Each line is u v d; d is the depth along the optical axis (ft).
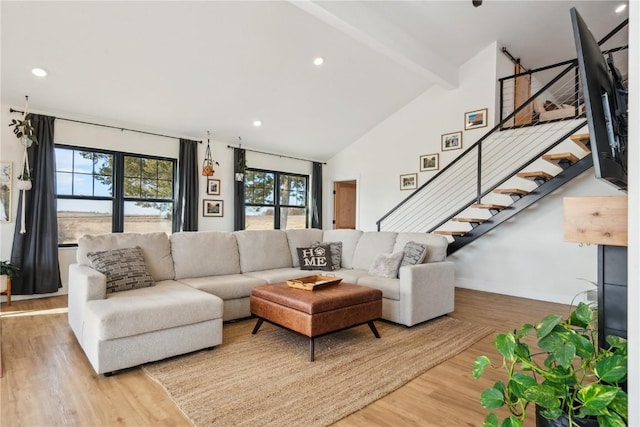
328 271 14.30
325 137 22.84
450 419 6.39
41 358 8.71
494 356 9.23
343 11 12.45
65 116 15.62
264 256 14.26
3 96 13.92
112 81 14.17
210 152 20.27
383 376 7.99
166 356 8.55
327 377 7.93
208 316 9.22
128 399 6.92
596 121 3.01
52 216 14.97
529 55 19.15
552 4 14.85
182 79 14.89
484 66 17.87
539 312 13.64
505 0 14.34
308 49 14.84
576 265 15.11
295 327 9.27
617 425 3.14
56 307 13.46
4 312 12.78
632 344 2.35
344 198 26.18
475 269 18.02
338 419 6.35
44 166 14.83
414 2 13.70
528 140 16.49
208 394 7.13
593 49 3.24
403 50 15.08
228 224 21.04
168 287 10.53
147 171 18.35
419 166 20.53
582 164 13.39
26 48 11.87
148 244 11.78
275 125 20.33
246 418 6.33
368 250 14.70
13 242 14.38
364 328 11.46
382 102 20.25
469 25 15.70
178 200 18.88
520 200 14.90
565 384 3.66
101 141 16.66
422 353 9.35
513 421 3.78
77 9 10.93
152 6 11.36
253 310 10.73
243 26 12.90
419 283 11.65
